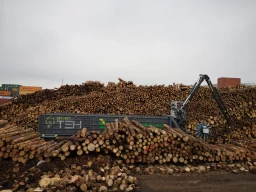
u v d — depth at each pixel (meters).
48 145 7.13
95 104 14.80
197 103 14.35
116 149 7.16
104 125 10.64
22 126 14.06
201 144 7.77
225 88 16.25
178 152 7.70
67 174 5.76
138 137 7.34
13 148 6.13
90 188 5.45
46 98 16.92
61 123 10.57
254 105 13.80
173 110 10.46
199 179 6.73
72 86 17.58
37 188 5.17
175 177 6.79
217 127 13.53
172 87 15.50
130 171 6.76
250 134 13.34
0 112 15.92
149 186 6.05
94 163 6.66
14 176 5.75
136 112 14.66
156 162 7.73
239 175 7.19
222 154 7.96
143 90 15.23
